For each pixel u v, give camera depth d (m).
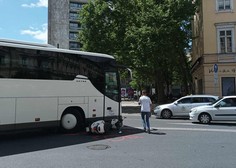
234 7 29.92
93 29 32.22
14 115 11.02
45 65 12.01
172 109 20.27
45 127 11.88
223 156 8.46
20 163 7.68
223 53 29.84
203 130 13.76
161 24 27.88
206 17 30.58
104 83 13.87
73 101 12.74
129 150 9.27
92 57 13.59
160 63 31.20
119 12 33.03
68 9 96.38
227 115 16.25
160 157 8.32
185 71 38.56
